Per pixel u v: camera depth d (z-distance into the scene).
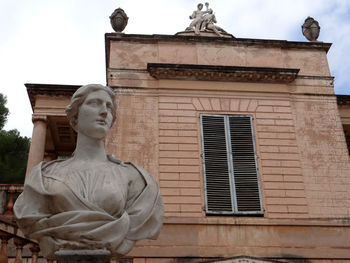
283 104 18.16
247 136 17.34
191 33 20.11
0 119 36.19
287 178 16.67
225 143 17.12
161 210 4.46
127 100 17.48
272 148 17.25
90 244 3.81
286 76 18.36
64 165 4.58
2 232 10.05
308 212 16.11
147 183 4.46
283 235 15.55
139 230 4.22
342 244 15.62
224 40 19.25
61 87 21.12
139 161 16.44
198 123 17.41
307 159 17.16
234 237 15.33
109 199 4.09
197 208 15.80
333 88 18.80
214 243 15.16
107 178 4.30
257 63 19.11
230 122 17.59
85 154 4.70
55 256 3.84
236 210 15.95
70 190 4.05
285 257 15.17
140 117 17.23
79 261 3.73
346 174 17.00
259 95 18.22
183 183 16.19
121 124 17.00
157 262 14.70
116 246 3.93
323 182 16.75
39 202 4.10
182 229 15.30
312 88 18.67
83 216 3.89
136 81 17.89
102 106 4.74
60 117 21.06
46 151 24.31
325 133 17.78
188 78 18.12
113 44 18.67
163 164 16.47
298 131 17.72
